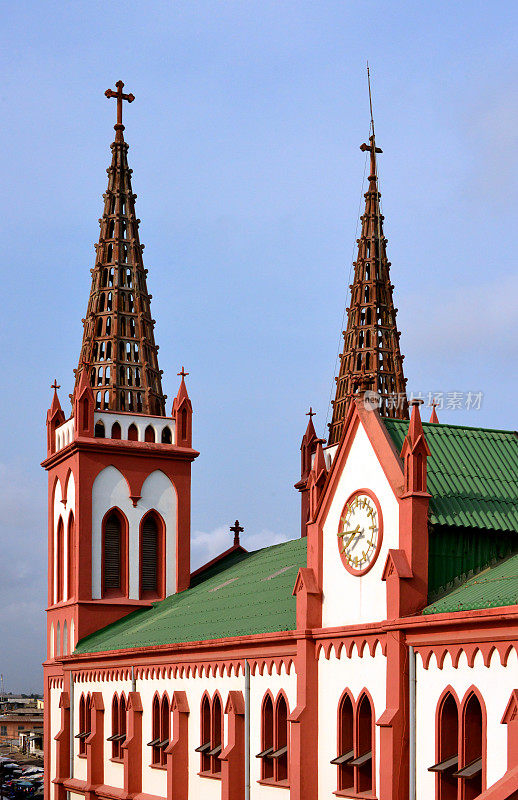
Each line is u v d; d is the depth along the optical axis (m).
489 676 46.91
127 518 99.62
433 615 49.72
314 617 60.41
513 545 56.56
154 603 98.81
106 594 98.62
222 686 70.75
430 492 55.81
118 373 102.62
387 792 51.50
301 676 60.44
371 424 57.94
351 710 57.62
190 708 75.00
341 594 58.84
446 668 49.53
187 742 75.00
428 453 54.66
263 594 75.31
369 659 55.62
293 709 62.03
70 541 100.81
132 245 105.69
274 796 63.72
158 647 77.25
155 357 104.94
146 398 102.94
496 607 46.34
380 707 54.28
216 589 87.25
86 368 102.62
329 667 59.06
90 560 98.12
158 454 101.19
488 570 55.00
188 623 79.62
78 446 98.19
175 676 77.38
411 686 51.50
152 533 101.00
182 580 100.69
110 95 109.00
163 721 79.12
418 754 50.94
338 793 57.38
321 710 59.56
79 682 95.25
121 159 108.06
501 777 45.53
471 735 48.09
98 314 104.19
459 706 48.44
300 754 59.53
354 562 57.81
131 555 99.44
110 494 99.44
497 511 56.50
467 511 55.66
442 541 54.84
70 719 96.00
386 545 55.56
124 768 82.81
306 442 109.81
